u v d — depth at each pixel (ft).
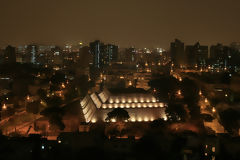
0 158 207.82
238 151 215.72
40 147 232.32
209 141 249.75
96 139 254.68
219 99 473.26
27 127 380.37
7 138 255.50
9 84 591.78
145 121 376.07
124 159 174.60
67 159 192.75
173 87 573.74
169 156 180.65
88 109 433.89
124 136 318.65
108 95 419.54
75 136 262.06
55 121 349.00
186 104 440.04
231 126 340.59
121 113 362.53
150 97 418.10
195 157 199.11
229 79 570.05
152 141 183.52
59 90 565.53
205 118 381.60
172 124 326.03
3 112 420.77
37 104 447.42
